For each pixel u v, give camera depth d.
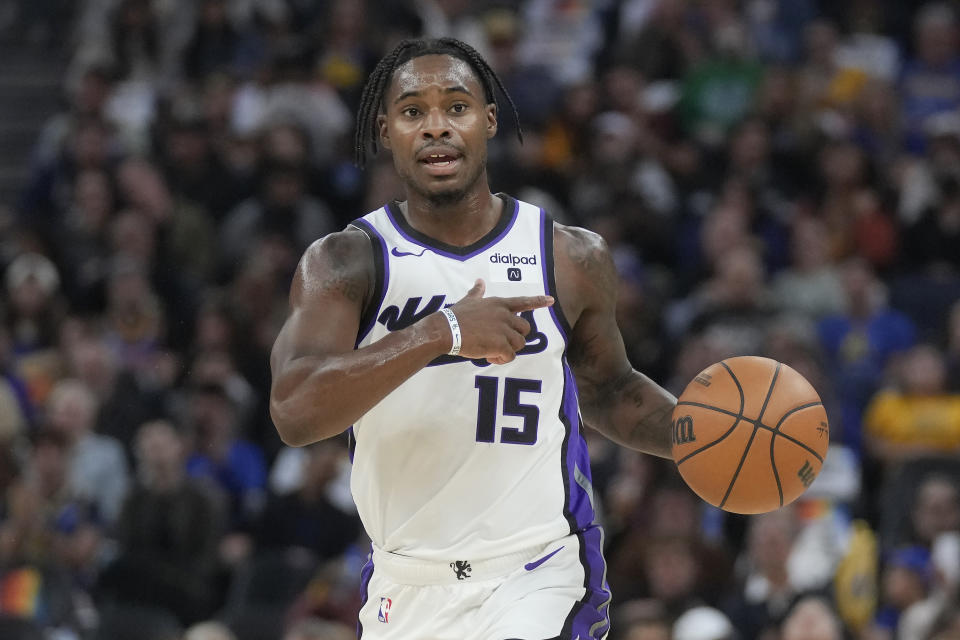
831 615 22.19
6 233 34.94
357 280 11.59
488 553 11.55
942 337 31.81
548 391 11.75
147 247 34.69
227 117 38.41
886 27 42.34
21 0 45.34
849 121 37.66
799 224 33.38
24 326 33.00
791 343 28.53
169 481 26.67
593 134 37.38
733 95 37.53
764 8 41.06
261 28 41.25
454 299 11.67
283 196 35.03
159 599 25.73
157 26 42.28
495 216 12.07
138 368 31.69
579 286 12.09
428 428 11.51
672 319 31.72
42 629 22.92
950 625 21.38
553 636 11.24
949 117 38.75
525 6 45.94
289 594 25.70
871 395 30.47
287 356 11.09
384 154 36.41
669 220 34.91
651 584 24.45
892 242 35.06
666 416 12.46
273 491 27.97
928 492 24.84
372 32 39.78
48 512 27.17
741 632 23.48
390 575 11.82
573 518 11.78
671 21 40.00
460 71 11.77
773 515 23.73
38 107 43.19
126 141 39.50
